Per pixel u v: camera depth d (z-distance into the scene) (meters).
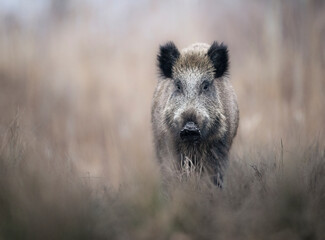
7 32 37.25
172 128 15.43
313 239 10.12
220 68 16.25
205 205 11.14
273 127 22.58
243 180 12.22
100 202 11.29
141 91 33.59
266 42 28.45
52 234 9.61
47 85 33.97
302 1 28.27
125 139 26.41
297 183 11.17
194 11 43.91
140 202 11.16
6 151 12.53
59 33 40.88
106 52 38.66
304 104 22.81
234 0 48.12
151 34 40.34
